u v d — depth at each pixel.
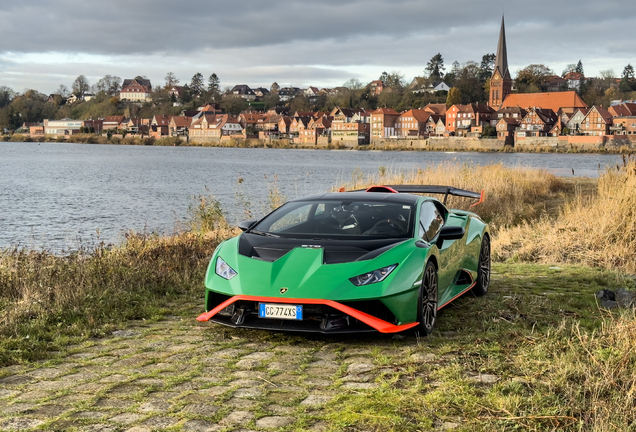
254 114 192.88
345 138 158.62
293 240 5.36
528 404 3.57
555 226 11.27
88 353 4.79
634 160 12.95
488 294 6.93
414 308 4.92
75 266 7.65
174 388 3.98
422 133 150.25
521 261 9.65
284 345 4.94
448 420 3.41
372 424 3.35
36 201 28.16
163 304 6.50
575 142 123.25
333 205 5.93
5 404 3.71
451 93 171.00
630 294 6.42
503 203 16.56
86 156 98.62
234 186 35.47
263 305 4.83
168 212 23.77
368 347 4.85
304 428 3.34
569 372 3.96
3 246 15.18
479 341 4.88
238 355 4.70
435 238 5.82
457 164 21.16
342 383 4.06
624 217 10.06
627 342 4.27
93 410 3.61
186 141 188.38
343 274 4.81
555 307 6.03
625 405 3.43
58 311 5.86
